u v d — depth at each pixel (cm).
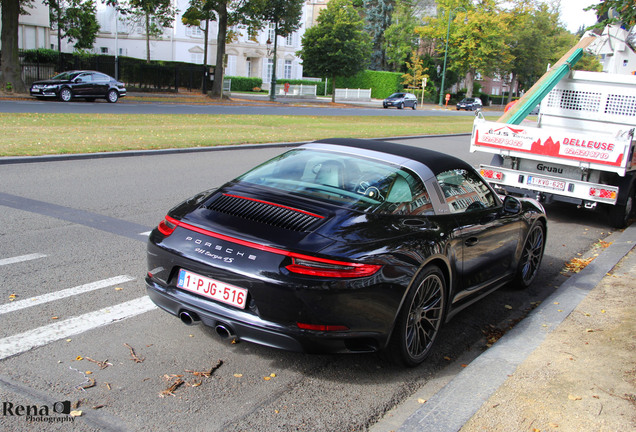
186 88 4566
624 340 429
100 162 1146
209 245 341
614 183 884
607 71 1077
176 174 1073
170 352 379
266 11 4141
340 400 337
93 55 3869
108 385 330
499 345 415
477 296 469
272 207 360
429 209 397
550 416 315
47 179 935
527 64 7812
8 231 625
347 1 4919
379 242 338
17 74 2891
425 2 8338
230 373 357
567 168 899
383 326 338
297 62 6706
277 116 2794
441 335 456
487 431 298
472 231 421
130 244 615
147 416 301
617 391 348
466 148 1998
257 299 322
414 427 299
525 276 574
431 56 7775
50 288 472
